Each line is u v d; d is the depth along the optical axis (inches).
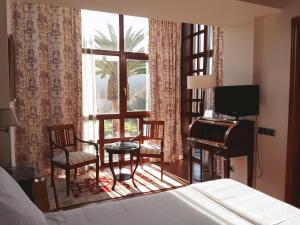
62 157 142.3
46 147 161.0
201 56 179.6
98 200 131.8
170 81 194.4
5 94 96.6
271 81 116.0
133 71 188.5
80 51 165.3
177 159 201.6
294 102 106.7
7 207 48.7
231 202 68.7
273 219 59.4
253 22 121.3
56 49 159.2
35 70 153.3
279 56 112.2
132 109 190.5
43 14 155.5
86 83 170.1
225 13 111.3
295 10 105.1
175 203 68.9
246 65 126.1
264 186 122.1
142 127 188.7
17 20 147.9
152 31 186.4
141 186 149.9
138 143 161.8
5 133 97.7
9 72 100.1
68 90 165.2
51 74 159.6
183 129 201.6
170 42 192.2
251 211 63.4
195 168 181.5
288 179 110.0
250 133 122.3
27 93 153.3
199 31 180.5
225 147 117.1
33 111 154.7
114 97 183.5
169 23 190.9
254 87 119.2
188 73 193.9
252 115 121.5
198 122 140.0
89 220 60.2
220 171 159.8
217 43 158.1
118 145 150.1
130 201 71.0
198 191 76.9
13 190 55.4
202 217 61.0
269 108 117.7
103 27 175.9
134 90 190.2
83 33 167.2
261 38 119.3
